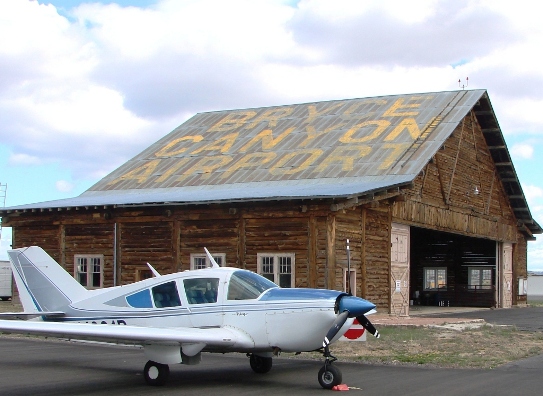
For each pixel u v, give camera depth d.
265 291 13.80
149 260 28.89
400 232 29.98
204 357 17.52
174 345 13.02
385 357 16.73
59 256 30.83
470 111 36.62
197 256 27.86
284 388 12.83
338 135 34.09
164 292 14.52
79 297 15.94
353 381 13.40
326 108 38.12
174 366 15.85
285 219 26.25
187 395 12.15
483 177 38.78
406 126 33.31
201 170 34.16
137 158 37.91
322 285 25.27
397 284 29.47
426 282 45.00
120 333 12.34
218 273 14.22
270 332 13.37
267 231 26.53
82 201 31.23
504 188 42.00
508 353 17.41
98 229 30.16
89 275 30.20
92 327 12.54
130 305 14.81
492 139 38.84
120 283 29.45
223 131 38.69
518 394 11.91
